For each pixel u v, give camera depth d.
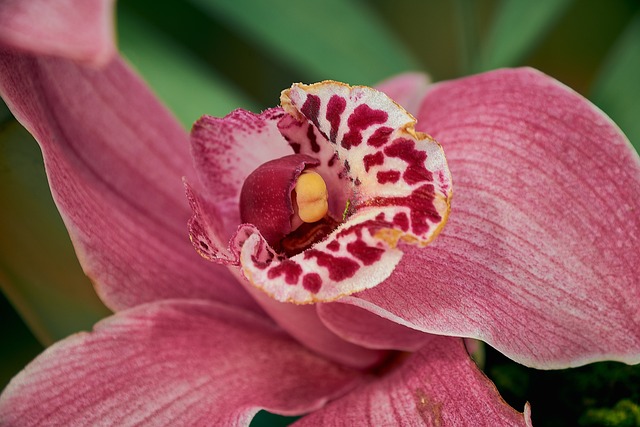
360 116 0.24
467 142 0.25
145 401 0.25
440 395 0.24
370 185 0.24
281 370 0.26
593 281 0.24
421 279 0.24
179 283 0.27
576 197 0.24
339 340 0.26
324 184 0.25
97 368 0.25
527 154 0.25
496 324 0.24
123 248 0.26
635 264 0.24
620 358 0.24
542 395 0.27
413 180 0.24
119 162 0.27
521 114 0.25
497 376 0.27
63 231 0.26
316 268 0.24
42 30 0.21
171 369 0.25
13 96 0.24
